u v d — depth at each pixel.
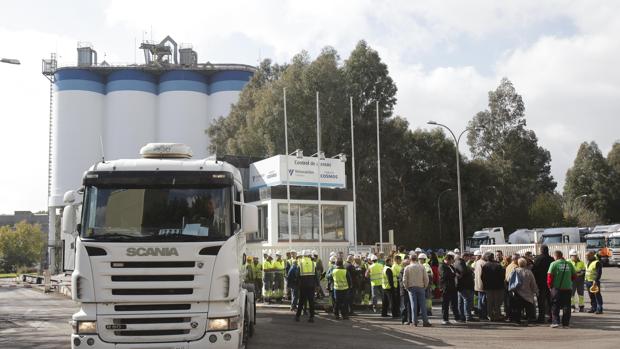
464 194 66.44
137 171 9.53
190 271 8.95
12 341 14.45
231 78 72.75
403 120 57.66
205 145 72.81
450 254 17.33
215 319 8.98
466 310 17.06
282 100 48.28
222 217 9.37
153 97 73.19
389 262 19.52
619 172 91.94
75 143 70.38
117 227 9.15
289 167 30.59
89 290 8.85
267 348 12.46
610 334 13.80
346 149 52.34
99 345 8.76
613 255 52.50
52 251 61.47
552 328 15.17
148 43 74.69
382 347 12.51
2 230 103.50
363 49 55.03
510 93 76.88
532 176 77.50
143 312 8.86
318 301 21.69
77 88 71.06
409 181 65.06
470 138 78.00
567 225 72.19
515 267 17.22
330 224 31.69
